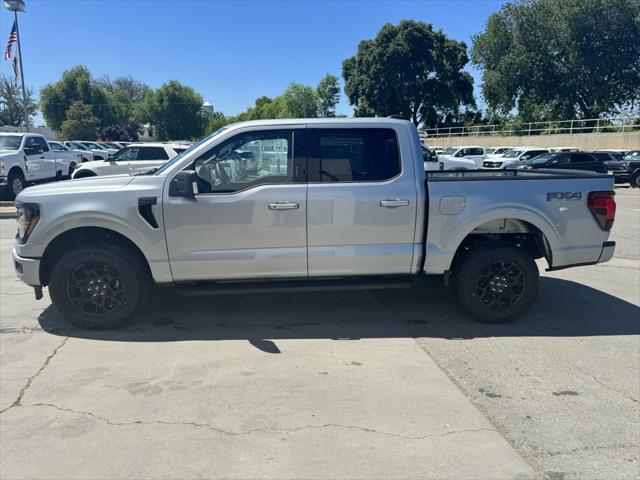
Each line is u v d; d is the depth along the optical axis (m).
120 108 69.00
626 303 5.85
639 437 3.13
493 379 3.89
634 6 37.25
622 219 13.01
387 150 4.88
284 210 4.72
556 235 5.00
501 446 3.01
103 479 2.72
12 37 23.55
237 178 4.79
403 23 51.19
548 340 4.70
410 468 2.80
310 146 4.81
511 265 5.02
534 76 41.47
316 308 5.57
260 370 4.02
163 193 4.68
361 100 54.66
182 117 71.62
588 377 3.95
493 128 51.53
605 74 39.81
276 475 2.74
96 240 4.86
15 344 4.56
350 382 3.82
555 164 23.66
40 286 4.90
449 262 4.95
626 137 31.94
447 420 3.29
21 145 15.63
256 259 4.77
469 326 5.05
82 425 3.23
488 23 42.84
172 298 5.86
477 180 4.89
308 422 3.26
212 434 3.13
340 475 2.74
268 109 72.81
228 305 5.64
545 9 39.81
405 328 4.99
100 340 4.65
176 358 4.25
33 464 2.84
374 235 4.84
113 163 14.64
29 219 4.72
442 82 52.72
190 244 4.73
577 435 3.15
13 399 3.57
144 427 3.21
